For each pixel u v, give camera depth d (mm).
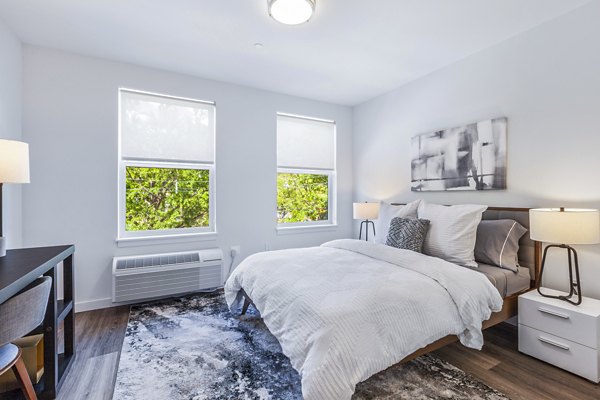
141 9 2109
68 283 1938
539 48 2318
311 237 4098
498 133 2574
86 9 2105
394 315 1516
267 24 2303
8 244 2336
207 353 2000
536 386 1673
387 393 1612
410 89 3473
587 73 2066
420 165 3312
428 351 1674
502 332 2332
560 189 2209
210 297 3096
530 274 2285
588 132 2066
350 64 3006
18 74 2492
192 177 3379
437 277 1840
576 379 1733
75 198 2764
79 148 2773
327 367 1257
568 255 1972
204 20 2246
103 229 2875
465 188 2838
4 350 1302
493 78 2635
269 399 1560
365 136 4172
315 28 2359
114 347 2092
